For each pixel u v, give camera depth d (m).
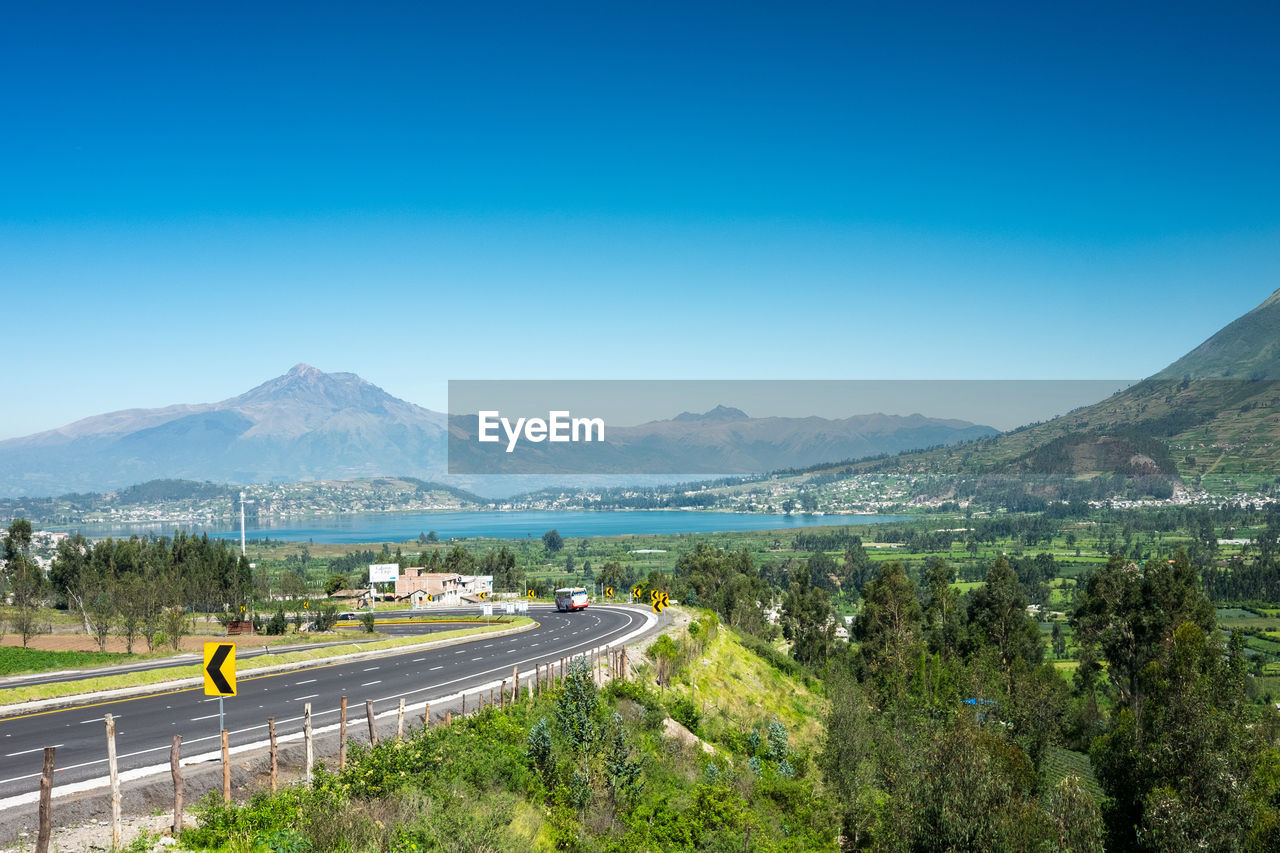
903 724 68.06
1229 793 41.94
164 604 79.38
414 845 20.78
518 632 73.88
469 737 29.33
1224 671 63.31
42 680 43.19
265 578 149.12
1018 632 97.38
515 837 23.48
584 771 30.17
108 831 19.86
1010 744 58.38
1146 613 81.31
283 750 27.06
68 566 111.94
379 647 58.19
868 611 98.94
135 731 29.95
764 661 82.81
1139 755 45.81
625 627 74.62
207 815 20.72
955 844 38.19
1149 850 42.31
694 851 29.23
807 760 52.69
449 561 165.25
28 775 23.56
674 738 41.47
